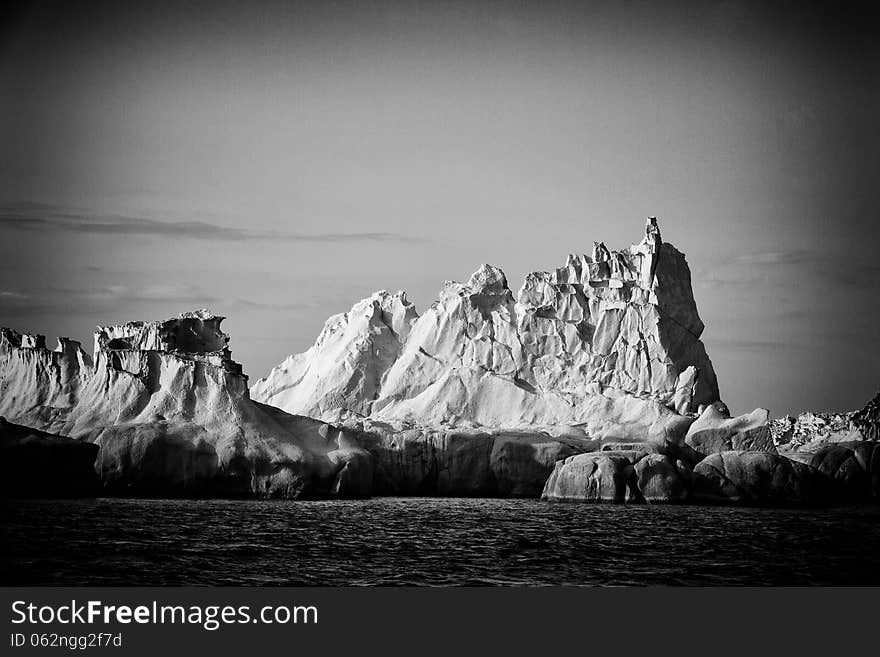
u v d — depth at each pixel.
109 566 93.75
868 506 147.25
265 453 135.00
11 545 100.12
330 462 141.12
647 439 163.50
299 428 145.00
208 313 152.62
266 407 145.75
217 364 140.12
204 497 133.00
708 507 140.00
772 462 147.38
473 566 98.88
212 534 108.56
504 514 130.12
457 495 157.00
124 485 130.75
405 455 157.38
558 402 176.12
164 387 139.12
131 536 105.81
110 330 149.00
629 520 126.31
